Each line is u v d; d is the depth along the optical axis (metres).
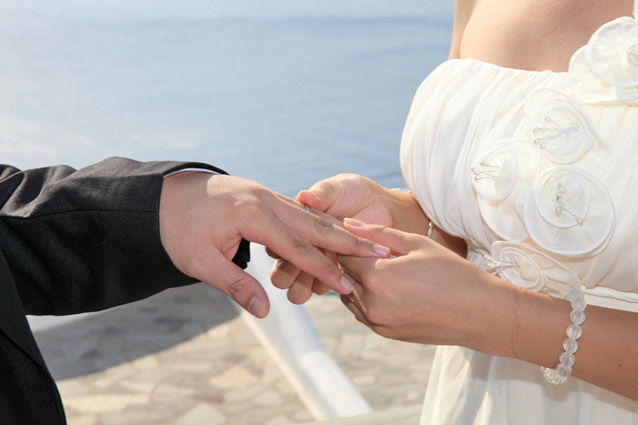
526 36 0.93
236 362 3.55
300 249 0.85
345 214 1.06
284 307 3.69
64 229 0.84
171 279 0.88
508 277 0.86
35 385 0.75
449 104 0.92
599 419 0.89
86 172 0.89
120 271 0.87
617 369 0.78
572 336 0.77
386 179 2.62
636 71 0.74
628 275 0.80
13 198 0.86
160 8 2.77
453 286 0.79
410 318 0.81
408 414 1.49
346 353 3.71
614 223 0.76
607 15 0.86
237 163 2.58
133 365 3.54
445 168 0.92
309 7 2.85
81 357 3.60
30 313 0.89
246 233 0.85
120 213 0.84
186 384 3.37
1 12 2.55
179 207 0.87
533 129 0.80
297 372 3.40
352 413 3.06
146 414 3.12
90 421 3.08
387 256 0.84
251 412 3.12
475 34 1.02
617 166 0.76
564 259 0.82
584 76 0.79
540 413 0.92
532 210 0.79
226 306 4.16
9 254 0.83
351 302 0.90
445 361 1.07
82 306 0.89
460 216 0.93
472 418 1.01
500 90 0.88
